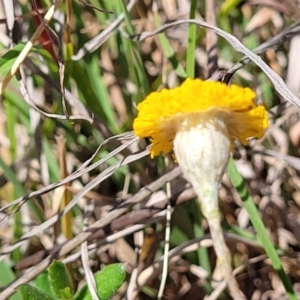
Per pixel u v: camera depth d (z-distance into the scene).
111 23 0.20
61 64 0.17
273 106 0.22
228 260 0.14
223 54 0.22
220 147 0.14
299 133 0.22
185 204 0.20
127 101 0.22
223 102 0.14
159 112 0.14
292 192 0.22
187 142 0.14
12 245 0.18
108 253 0.20
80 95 0.21
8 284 0.17
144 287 0.20
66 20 0.19
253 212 0.17
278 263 0.17
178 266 0.20
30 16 0.20
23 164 0.21
